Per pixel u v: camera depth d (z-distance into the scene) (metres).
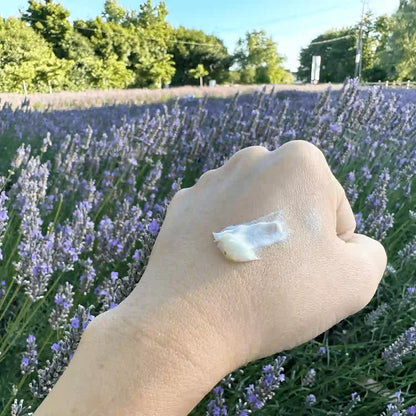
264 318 0.16
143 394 0.14
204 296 0.15
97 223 0.68
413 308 0.52
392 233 0.69
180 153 0.90
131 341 0.15
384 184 0.59
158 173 0.69
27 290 0.41
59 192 0.73
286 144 0.18
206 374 0.15
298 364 0.46
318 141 0.77
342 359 0.50
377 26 11.57
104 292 0.43
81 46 9.61
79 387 0.15
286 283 0.16
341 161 0.74
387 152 0.85
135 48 10.59
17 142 1.11
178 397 0.15
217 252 0.16
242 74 13.53
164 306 0.15
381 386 0.45
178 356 0.15
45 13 9.41
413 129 0.94
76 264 0.58
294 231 0.16
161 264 0.17
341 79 13.55
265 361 0.45
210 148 0.88
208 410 0.37
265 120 0.85
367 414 0.43
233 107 0.97
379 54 9.48
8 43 7.45
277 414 0.42
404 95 1.77
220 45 13.56
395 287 0.56
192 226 0.18
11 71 7.15
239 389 0.40
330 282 0.17
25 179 0.58
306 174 0.17
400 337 0.44
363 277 0.17
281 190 0.17
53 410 0.14
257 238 0.16
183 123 0.94
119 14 12.57
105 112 1.90
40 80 7.75
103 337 0.15
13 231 0.60
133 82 10.48
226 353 0.15
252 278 0.16
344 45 13.26
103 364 0.15
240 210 0.17
